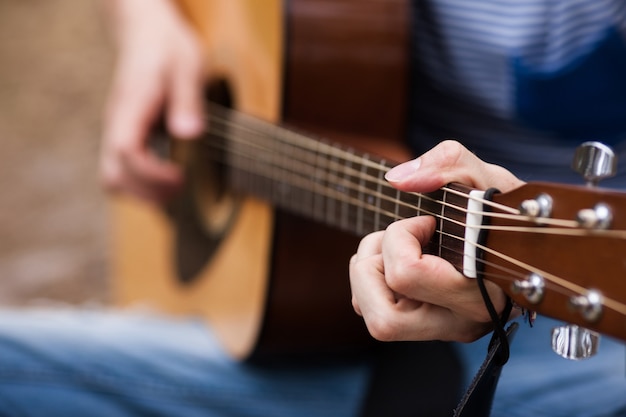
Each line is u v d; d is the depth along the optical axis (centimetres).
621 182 109
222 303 129
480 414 79
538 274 76
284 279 116
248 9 122
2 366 121
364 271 83
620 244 72
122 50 152
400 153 113
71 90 280
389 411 107
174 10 148
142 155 147
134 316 147
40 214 253
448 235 81
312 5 113
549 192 76
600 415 99
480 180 81
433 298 80
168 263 151
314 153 106
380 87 114
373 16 113
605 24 108
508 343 79
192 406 118
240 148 122
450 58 113
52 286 233
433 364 106
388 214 89
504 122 112
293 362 121
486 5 111
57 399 119
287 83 114
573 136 112
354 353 121
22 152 266
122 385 119
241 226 124
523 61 110
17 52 288
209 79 136
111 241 246
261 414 117
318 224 115
